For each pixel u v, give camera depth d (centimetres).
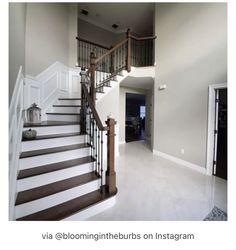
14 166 168
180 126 395
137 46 673
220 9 296
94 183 225
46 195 180
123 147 602
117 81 439
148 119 767
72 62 470
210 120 322
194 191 261
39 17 359
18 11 220
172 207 217
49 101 390
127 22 639
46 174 202
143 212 206
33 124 292
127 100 1222
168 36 422
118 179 305
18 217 164
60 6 429
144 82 567
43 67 373
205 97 330
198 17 340
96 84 429
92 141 274
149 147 603
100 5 529
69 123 312
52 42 399
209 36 318
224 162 396
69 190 199
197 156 352
